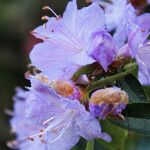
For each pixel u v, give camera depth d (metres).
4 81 0.81
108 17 0.27
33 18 0.79
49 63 0.23
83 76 0.24
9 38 0.83
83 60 0.22
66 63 0.23
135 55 0.23
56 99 0.22
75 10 0.24
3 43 0.83
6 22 0.83
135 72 0.25
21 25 0.81
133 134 0.35
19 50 0.82
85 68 0.23
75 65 0.23
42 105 0.23
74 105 0.22
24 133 0.32
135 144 0.36
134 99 0.23
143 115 0.23
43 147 0.29
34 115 0.23
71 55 0.23
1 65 0.82
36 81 0.22
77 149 0.24
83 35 0.23
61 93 0.22
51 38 0.23
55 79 0.23
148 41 0.24
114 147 0.29
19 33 0.82
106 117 0.22
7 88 0.81
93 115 0.22
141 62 0.23
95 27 0.23
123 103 0.21
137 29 0.23
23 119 0.33
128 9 0.24
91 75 0.23
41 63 0.23
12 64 0.82
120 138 0.29
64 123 0.23
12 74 0.81
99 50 0.22
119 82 0.24
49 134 0.23
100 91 0.22
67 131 0.23
